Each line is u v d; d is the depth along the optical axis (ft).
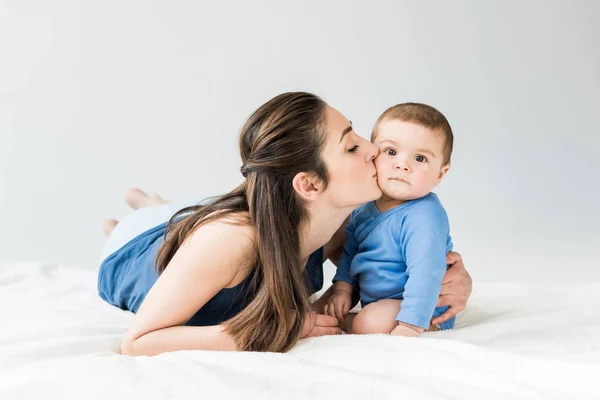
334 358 6.12
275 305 6.45
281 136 6.47
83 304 8.72
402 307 6.79
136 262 8.19
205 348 6.34
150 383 5.48
